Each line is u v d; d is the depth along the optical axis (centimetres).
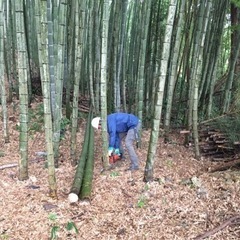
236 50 578
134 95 664
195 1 557
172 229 331
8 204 352
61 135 527
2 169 427
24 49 365
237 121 503
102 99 412
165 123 534
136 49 652
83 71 750
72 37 589
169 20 354
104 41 393
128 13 889
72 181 407
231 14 618
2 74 485
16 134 538
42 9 332
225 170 450
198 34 491
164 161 473
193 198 382
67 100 605
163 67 367
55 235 311
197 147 487
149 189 395
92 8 567
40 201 360
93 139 500
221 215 352
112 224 334
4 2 629
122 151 475
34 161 454
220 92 682
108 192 387
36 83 737
